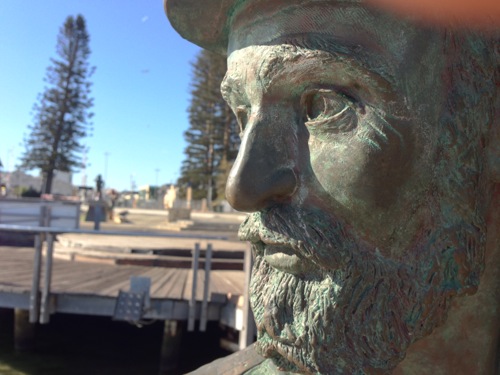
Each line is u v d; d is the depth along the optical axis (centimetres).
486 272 92
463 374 93
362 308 79
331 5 79
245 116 95
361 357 78
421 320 80
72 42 3294
